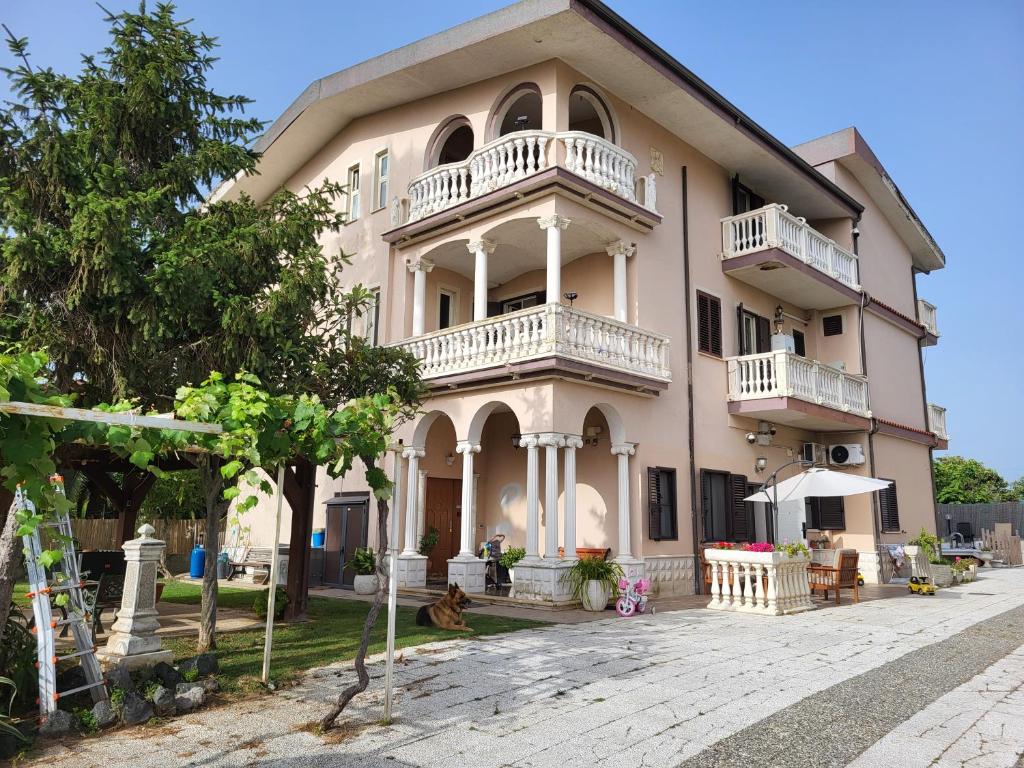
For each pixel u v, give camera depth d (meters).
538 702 6.34
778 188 19.52
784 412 16.62
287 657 8.02
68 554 6.26
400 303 16.80
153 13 8.37
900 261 24.72
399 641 8.95
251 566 18.42
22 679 5.91
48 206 7.54
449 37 14.50
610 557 14.72
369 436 5.73
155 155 8.64
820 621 11.38
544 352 12.79
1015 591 17.12
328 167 19.92
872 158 21.73
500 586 14.76
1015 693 7.00
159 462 11.73
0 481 5.65
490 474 17.48
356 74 16.53
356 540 16.42
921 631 10.57
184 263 7.28
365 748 5.16
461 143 18.48
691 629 10.34
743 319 18.12
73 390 7.54
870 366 21.08
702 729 5.68
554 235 13.52
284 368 8.82
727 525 16.30
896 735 5.64
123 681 6.15
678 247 16.42
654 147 16.28
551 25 13.27
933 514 23.62
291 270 8.41
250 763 4.86
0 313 7.19
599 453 15.35
